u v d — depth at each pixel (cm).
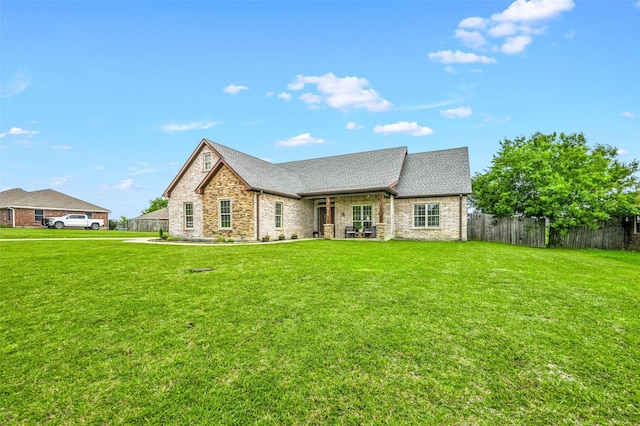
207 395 254
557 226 1700
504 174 1859
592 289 541
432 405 240
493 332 360
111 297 503
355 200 1919
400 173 1967
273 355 313
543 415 229
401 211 1866
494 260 891
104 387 267
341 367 291
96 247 1206
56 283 593
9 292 533
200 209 1842
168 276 650
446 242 1598
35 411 238
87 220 3158
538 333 357
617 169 1895
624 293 515
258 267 748
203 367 294
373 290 532
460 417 227
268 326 382
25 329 382
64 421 228
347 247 1247
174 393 257
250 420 226
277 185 1819
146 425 223
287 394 254
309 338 348
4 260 853
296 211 1923
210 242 1586
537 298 486
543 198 1638
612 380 270
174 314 426
